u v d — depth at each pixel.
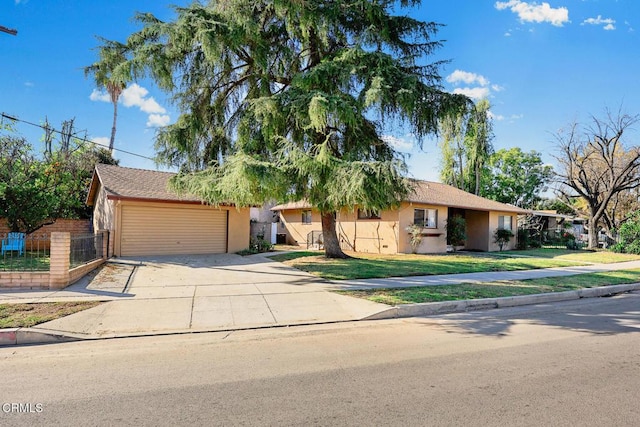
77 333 5.69
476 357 4.84
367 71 10.00
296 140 11.75
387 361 4.68
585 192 28.59
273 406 3.41
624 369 4.44
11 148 16.88
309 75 10.13
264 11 10.91
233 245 17.59
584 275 12.81
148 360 4.70
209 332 6.05
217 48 9.36
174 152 11.84
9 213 15.45
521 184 39.91
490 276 11.89
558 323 6.79
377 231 20.12
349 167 9.05
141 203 15.32
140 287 8.99
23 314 6.30
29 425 3.03
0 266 11.20
